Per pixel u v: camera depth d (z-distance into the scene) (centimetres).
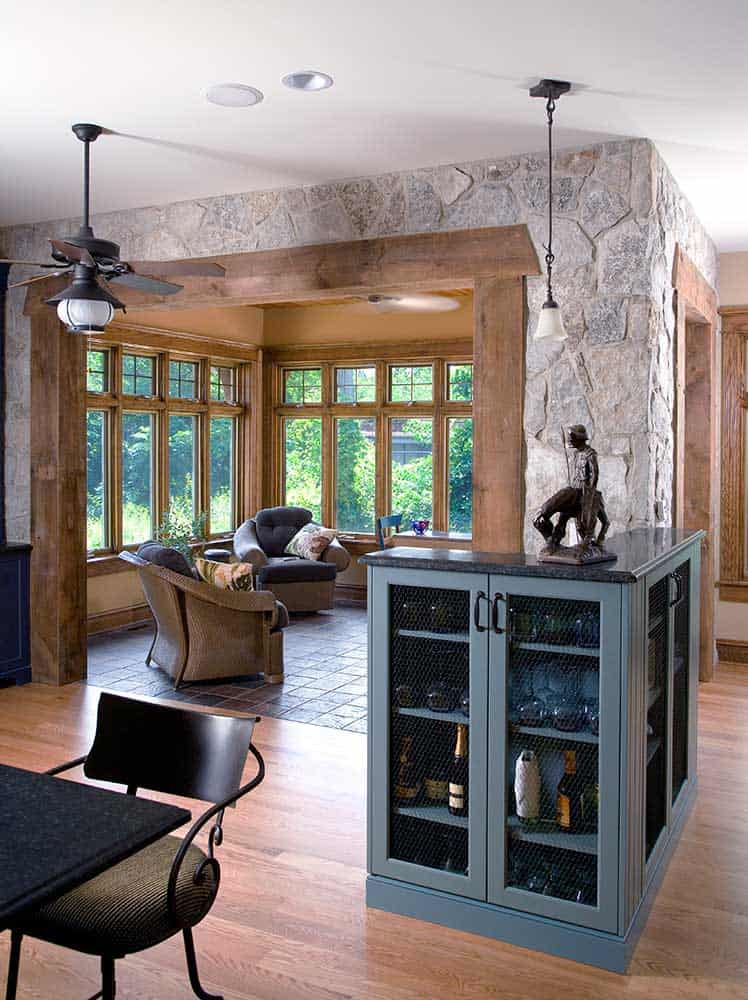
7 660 566
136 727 239
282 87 350
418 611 293
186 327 833
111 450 759
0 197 519
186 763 231
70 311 395
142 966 264
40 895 145
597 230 424
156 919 198
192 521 859
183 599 562
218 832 226
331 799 390
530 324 441
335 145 422
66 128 400
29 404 580
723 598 655
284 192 497
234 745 225
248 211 507
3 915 138
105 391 757
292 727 489
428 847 297
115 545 764
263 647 583
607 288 423
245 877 320
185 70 334
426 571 288
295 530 886
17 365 587
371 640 299
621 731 262
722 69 330
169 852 226
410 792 298
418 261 461
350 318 910
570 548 279
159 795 392
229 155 438
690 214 520
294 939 280
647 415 416
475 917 284
